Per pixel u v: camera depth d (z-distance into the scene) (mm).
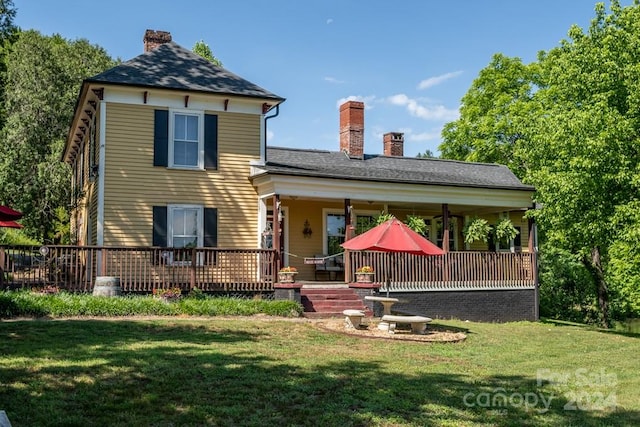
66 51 38812
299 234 21531
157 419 6621
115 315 13812
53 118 34875
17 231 33406
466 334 14633
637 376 10406
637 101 19344
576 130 19094
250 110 19375
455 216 24703
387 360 10477
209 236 18438
